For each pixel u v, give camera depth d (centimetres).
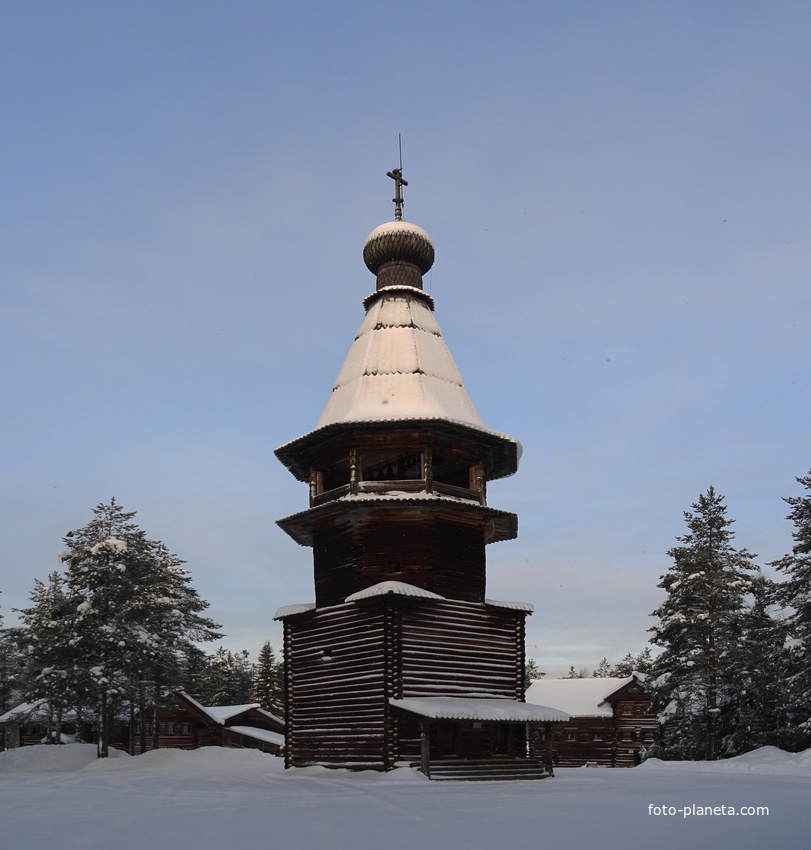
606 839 1452
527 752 3622
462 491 3625
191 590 6544
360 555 3447
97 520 5600
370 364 3778
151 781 3178
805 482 4803
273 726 7131
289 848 1347
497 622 3572
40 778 3625
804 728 4528
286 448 3750
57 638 5200
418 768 3080
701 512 5416
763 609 5200
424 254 4091
